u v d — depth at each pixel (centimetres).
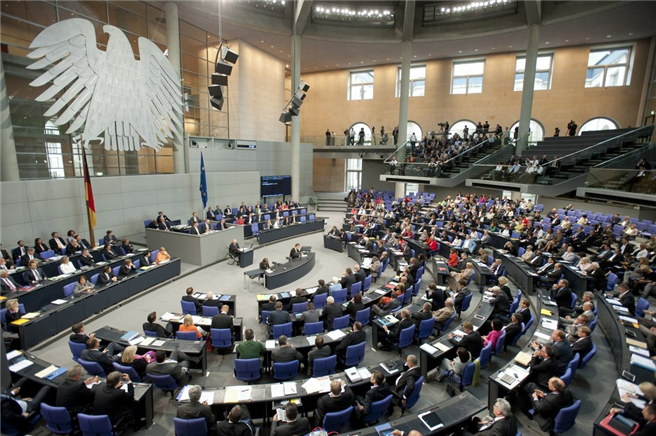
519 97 2523
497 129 2267
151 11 1781
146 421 553
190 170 1911
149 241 1489
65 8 1377
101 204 1467
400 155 2375
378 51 2534
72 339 679
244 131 2323
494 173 1930
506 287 875
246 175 2166
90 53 1323
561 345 600
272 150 2448
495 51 2502
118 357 631
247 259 1425
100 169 1527
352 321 848
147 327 743
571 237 1343
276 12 2106
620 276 1084
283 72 2697
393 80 2883
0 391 497
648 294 892
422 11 2258
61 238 1256
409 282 1016
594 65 2314
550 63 2431
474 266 1203
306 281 1279
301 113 3206
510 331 729
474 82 2661
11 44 1235
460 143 2298
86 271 1065
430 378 688
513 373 575
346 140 2734
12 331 779
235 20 1964
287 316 789
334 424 494
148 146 1609
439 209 2058
